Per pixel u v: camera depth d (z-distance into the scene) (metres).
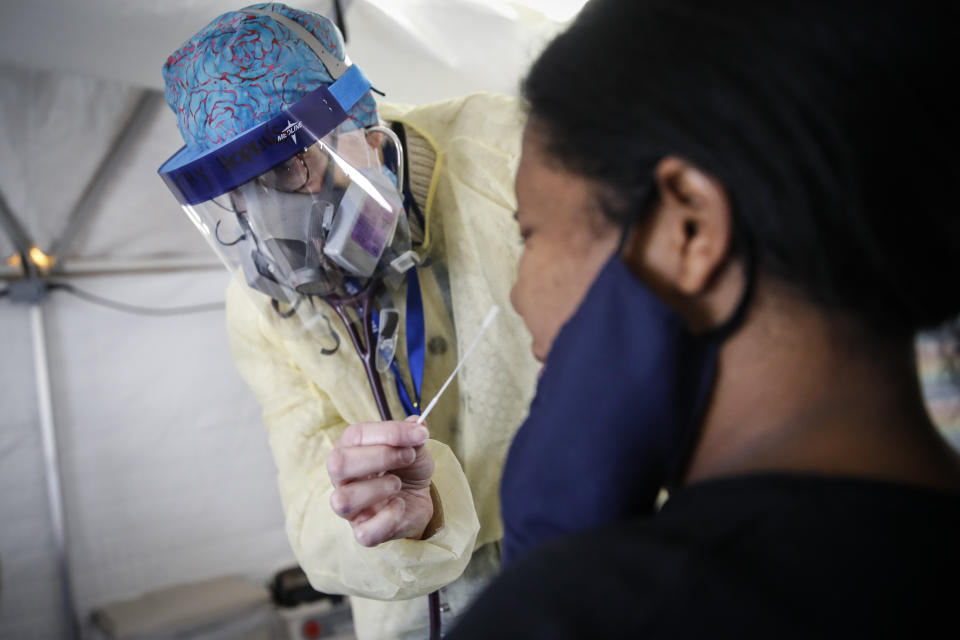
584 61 0.33
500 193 1.14
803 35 0.28
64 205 2.54
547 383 0.37
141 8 1.48
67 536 2.84
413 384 1.15
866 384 0.30
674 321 0.31
